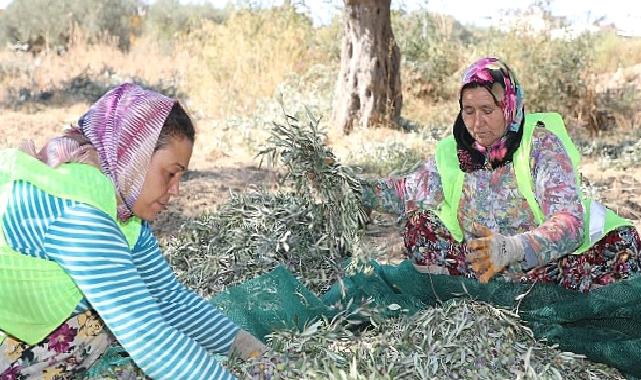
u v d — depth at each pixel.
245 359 3.10
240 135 10.85
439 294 3.91
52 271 2.50
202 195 8.07
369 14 11.06
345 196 4.05
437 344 3.33
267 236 4.36
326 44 16.02
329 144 10.30
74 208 2.43
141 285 2.49
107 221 2.46
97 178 2.47
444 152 3.97
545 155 3.63
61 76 16.70
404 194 4.09
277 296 3.80
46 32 24.30
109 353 3.21
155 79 16.61
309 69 14.05
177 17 29.89
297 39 14.54
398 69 11.44
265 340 3.62
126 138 2.48
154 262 3.00
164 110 2.50
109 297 2.42
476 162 3.80
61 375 2.74
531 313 3.72
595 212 3.80
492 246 3.24
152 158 2.51
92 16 26.27
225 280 4.35
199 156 9.90
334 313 3.81
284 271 3.89
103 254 2.43
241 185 8.49
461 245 3.89
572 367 3.54
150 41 22.45
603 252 3.78
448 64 15.56
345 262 4.29
